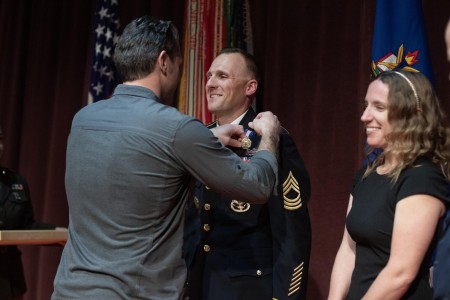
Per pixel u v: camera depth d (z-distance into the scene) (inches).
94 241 57.0
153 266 56.6
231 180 57.2
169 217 58.2
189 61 114.9
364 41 104.5
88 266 56.1
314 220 110.0
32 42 149.9
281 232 73.7
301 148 112.6
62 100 143.1
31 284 146.1
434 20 101.7
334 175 108.9
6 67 150.3
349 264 66.2
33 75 148.6
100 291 55.0
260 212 74.7
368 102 62.3
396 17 94.7
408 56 92.8
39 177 146.6
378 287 54.6
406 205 55.2
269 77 116.3
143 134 56.8
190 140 56.5
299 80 113.3
